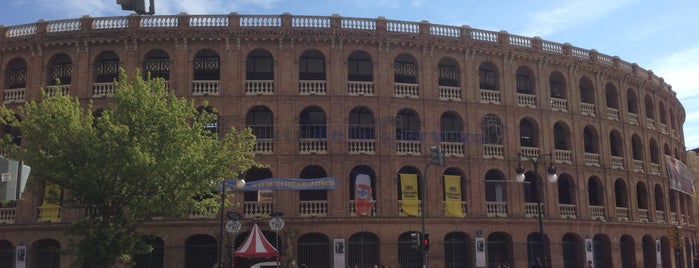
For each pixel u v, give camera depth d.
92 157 29.27
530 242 46.78
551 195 47.34
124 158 29.19
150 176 29.45
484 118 46.44
